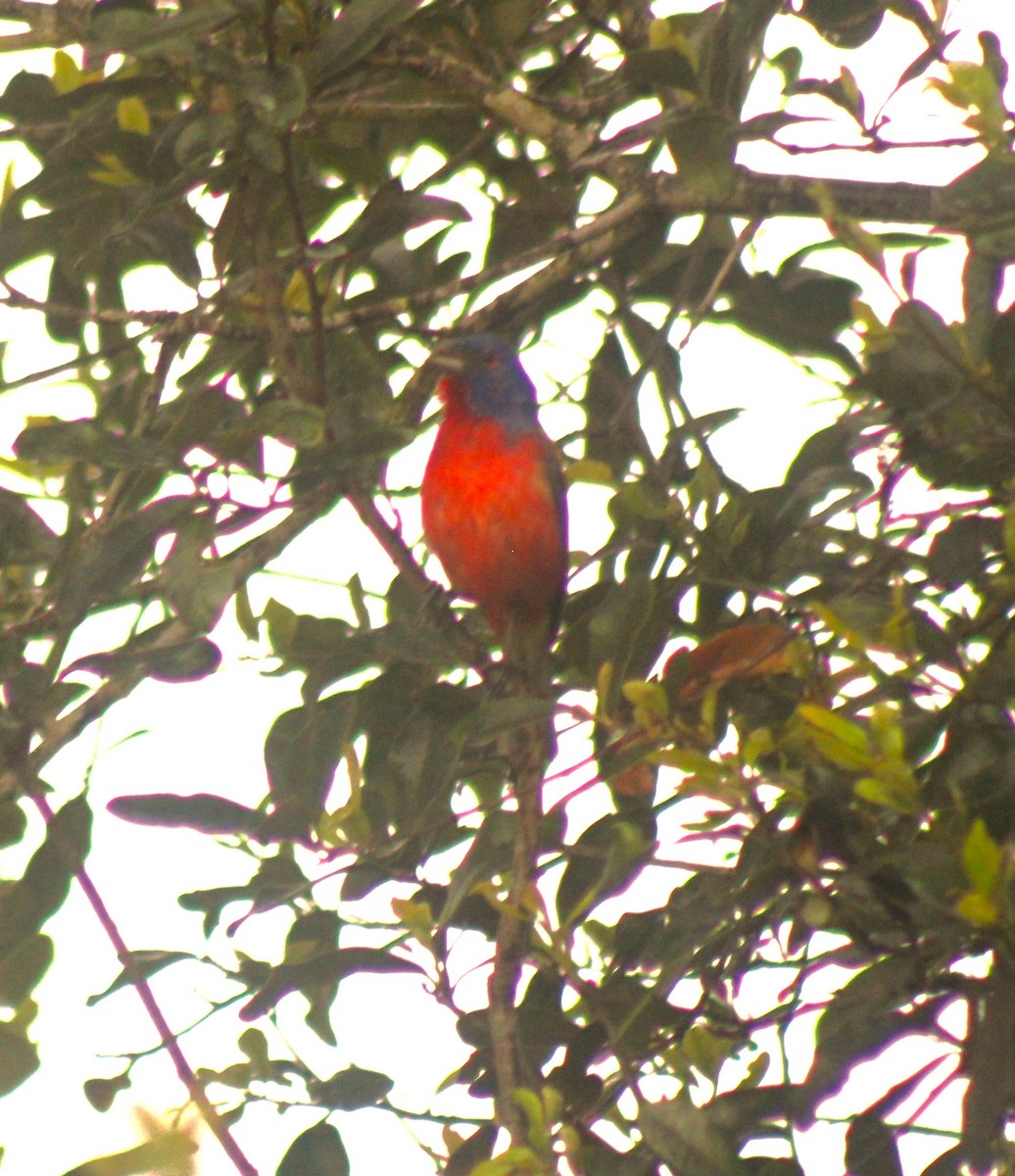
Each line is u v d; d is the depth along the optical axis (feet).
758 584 23.45
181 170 22.45
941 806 18.78
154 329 26.04
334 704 23.72
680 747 19.63
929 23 24.49
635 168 28.76
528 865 21.40
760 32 23.72
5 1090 23.56
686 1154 18.42
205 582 19.70
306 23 23.12
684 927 20.52
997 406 19.38
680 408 29.71
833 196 26.91
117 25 20.08
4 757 22.54
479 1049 22.85
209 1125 20.25
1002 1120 17.33
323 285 29.17
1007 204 19.29
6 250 26.40
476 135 31.32
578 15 30.48
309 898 24.04
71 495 28.02
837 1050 19.38
